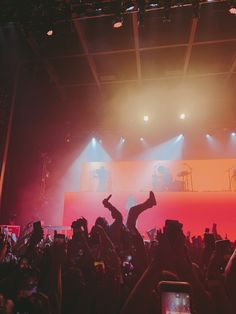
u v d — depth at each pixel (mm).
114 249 2547
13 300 2016
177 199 12078
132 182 14281
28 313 1702
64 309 2209
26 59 10008
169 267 1324
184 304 1271
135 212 2361
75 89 12031
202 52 9812
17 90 10812
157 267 1287
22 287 2084
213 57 10055
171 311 1272
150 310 1440
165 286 1312
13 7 7273
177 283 1306
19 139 11141
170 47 9445
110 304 2234
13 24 8461
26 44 9391
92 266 2420
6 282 2258
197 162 14156
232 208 11758
